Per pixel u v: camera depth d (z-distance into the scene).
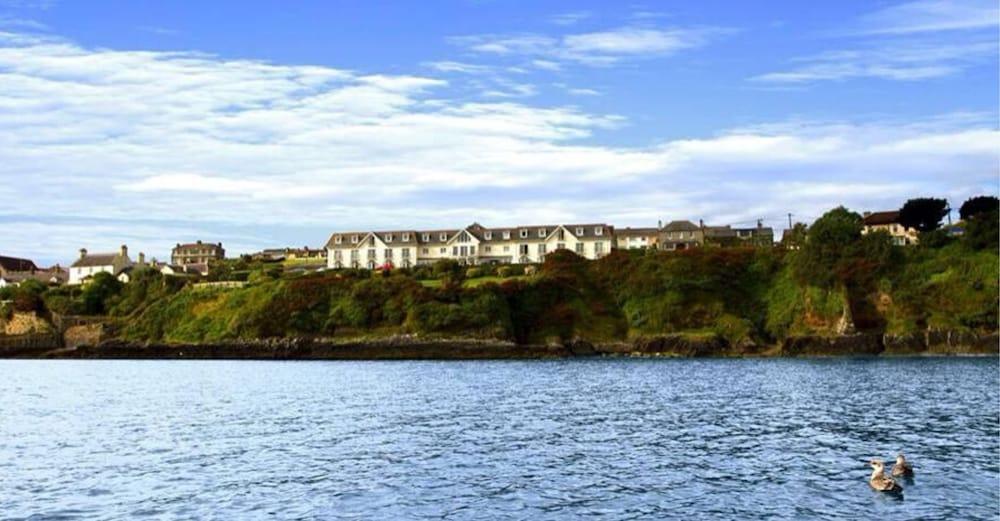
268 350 158.25
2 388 92.12
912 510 33.72
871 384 88.19
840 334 152.25
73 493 37.53
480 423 59.25
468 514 33.41
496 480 39.50
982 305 149.25
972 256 158.00
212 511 34.22
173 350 162.50
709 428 55.84
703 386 87.94
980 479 38.88
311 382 98.00
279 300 168.25
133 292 196.12
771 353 154.38
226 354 160.00
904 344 148.25
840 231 162.62
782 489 37.38
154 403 74.81
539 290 170.12
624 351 158.62
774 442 49.78
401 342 155.25
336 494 36.91
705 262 172.62
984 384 86.62
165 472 42.03
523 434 53.66
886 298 155.62
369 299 165.25
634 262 177.25
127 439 53.00
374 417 63.16
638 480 39.34
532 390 84.75
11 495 37.19
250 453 47.41
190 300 180.25
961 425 56.22
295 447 49.34
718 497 36.00
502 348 153.88
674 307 165.25
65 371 124.38
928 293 154.38
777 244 194.38
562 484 38.56
